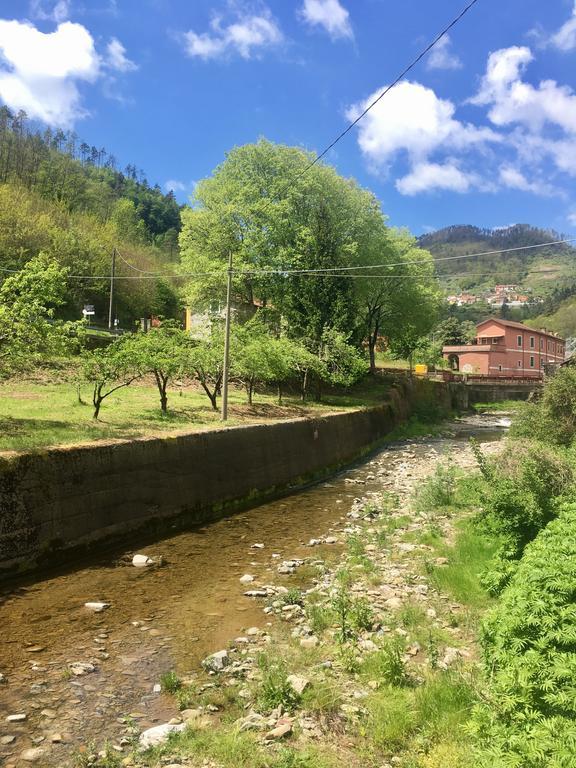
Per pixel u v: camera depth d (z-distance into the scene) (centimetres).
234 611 798
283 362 2434
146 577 947
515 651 436
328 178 3550
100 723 517
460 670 574
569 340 9412
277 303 3438
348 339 3256
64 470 1037
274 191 3356
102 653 662
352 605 780
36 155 6844
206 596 859
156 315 4878
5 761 455
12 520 930
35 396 1844
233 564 1024
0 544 906
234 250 3350
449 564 941
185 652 668
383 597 827
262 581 931
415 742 462
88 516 1081
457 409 5250
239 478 1598
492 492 1080
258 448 1716
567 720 341
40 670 616
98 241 4284
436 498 1421
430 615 743
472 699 498
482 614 729
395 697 536
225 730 496
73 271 3828
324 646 674
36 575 948
